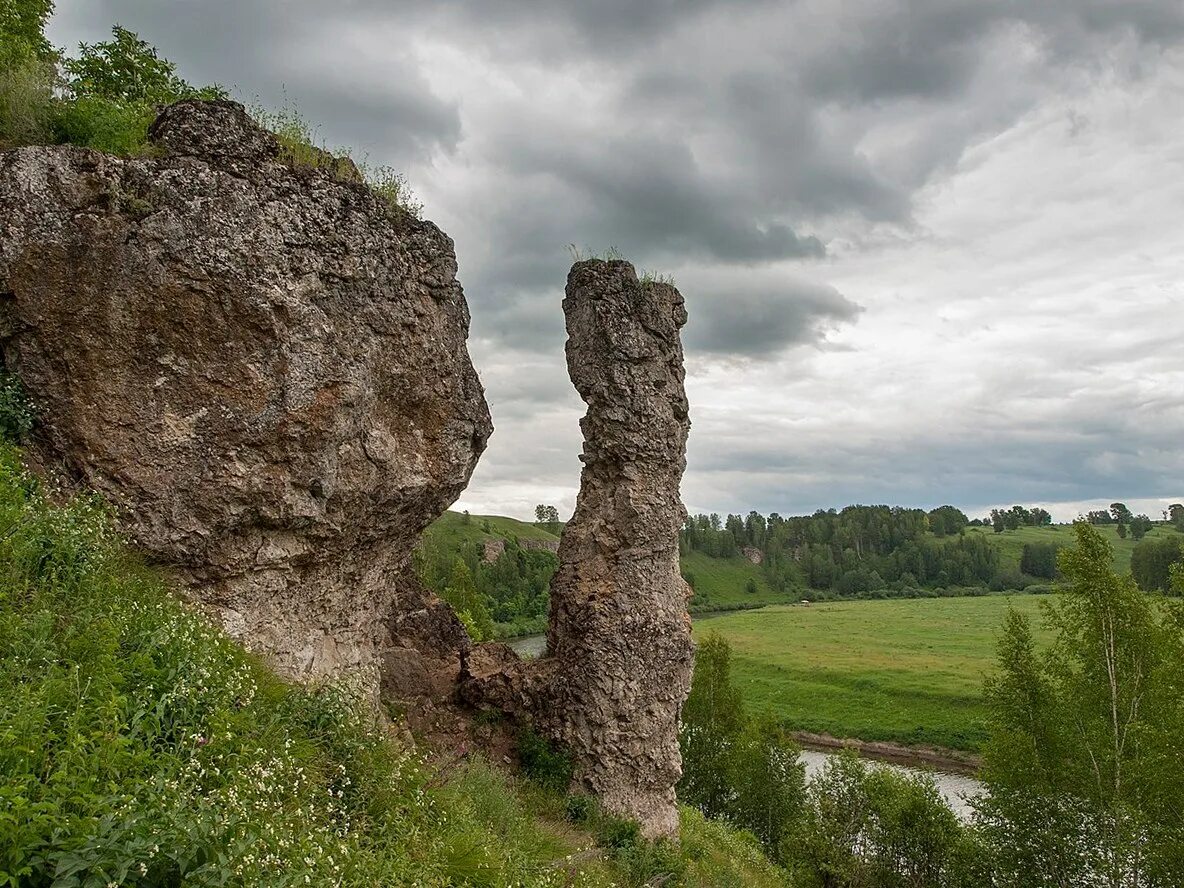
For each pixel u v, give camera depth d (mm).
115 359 8648
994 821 26375
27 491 8070
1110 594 25938
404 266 10922
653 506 16547
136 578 8070
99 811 4738
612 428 16438
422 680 16609
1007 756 25781
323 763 8055
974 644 99000
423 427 11406
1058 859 24125
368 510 10633
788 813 38969
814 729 63531
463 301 12148
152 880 4387
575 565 16703
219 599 9133
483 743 15633
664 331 17047
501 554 122312
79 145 9969
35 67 11109
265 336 9203
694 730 43000
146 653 6664
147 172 8852
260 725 7539
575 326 17062
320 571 10445
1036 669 26656
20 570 6953
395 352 10734
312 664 10414
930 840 27875
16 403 8516
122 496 8586
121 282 8641
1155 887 22125
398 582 19328
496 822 11656
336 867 5996
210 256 8891
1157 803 22922
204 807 5020
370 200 10594
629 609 15898
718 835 25531
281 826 5891
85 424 8562
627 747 15531
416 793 9062
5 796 4348
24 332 8586
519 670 16703
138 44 18031
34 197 8531
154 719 6039
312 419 9484
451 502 12258
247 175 9375
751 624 128750
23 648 5992
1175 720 23016
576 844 12969
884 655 90000
